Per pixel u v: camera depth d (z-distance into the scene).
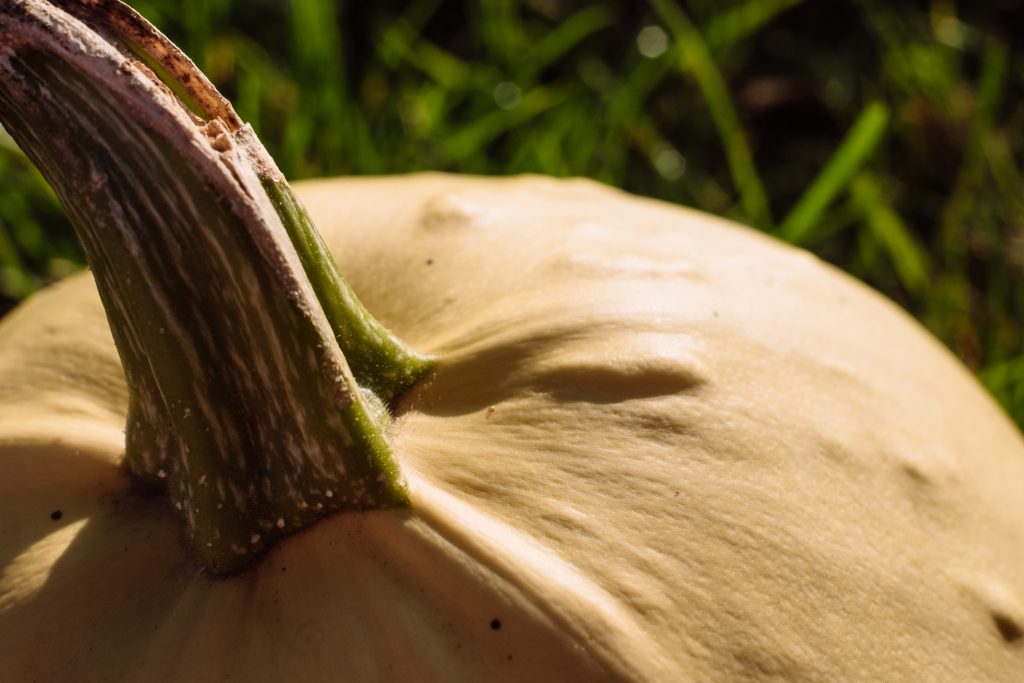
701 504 0.32
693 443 0.33
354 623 0.31
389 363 0.34
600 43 0.69
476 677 0.31
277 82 0.62
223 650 0.31
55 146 0.31
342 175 0.58
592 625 0.31
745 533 0.32
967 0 0.71
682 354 0.34
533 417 0.33
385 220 0.37
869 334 0.37
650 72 0.65
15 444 0.34
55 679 0.32
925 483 0.34
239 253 0.31
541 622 0.31
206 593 0.32
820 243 0.62
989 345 0.56
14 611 0.32
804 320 0.36
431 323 0.35
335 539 0.32
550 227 0.37
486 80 0.64
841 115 0.67
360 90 0.65
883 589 0.33
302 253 0.32
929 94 0.65
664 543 0.32
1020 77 0.68
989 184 0.62
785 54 0.69
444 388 0.34
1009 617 0.34
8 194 0.55
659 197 0.63
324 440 0.32
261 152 0.32
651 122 0.67
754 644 0.31
